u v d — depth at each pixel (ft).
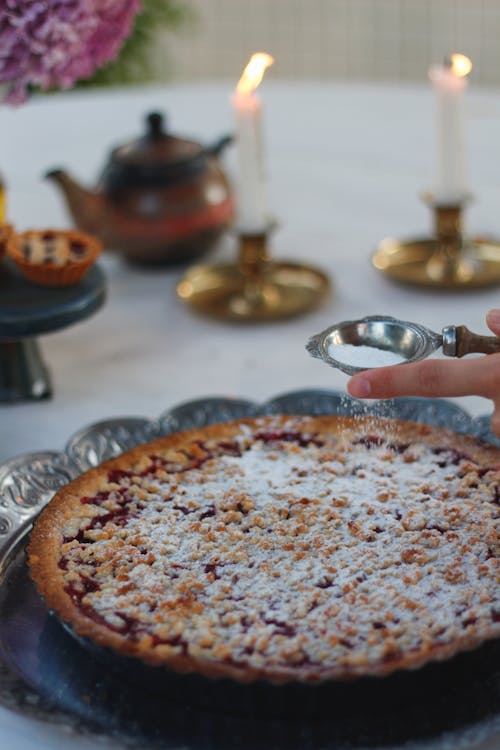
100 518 3.56
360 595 3.30
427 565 3.39
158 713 3.19
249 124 4.60
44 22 4.18
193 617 3.27
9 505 3.67
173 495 3.62
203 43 12.48
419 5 11.39
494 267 4.83
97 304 4.18
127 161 4.84
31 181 5.55
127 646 3.18
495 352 3.40
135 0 4.40
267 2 12.08
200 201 4.85
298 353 4.43
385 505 3.55
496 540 3.44
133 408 4.19
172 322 4.65
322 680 3.02
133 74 11.12
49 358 4.46
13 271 4.24
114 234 4.84
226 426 3.85
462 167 4.74
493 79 11.20
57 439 4.07
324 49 12.05
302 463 3.72
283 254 5.01
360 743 3.06
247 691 3.08
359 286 4.79
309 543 3.45
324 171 5.59
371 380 3.33
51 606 3.28
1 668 3.27
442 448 3.74
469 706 3.18
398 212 5.27
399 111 6.09
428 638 3.20
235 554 3.42
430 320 4.54
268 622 3.26
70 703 3.21
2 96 4.30
